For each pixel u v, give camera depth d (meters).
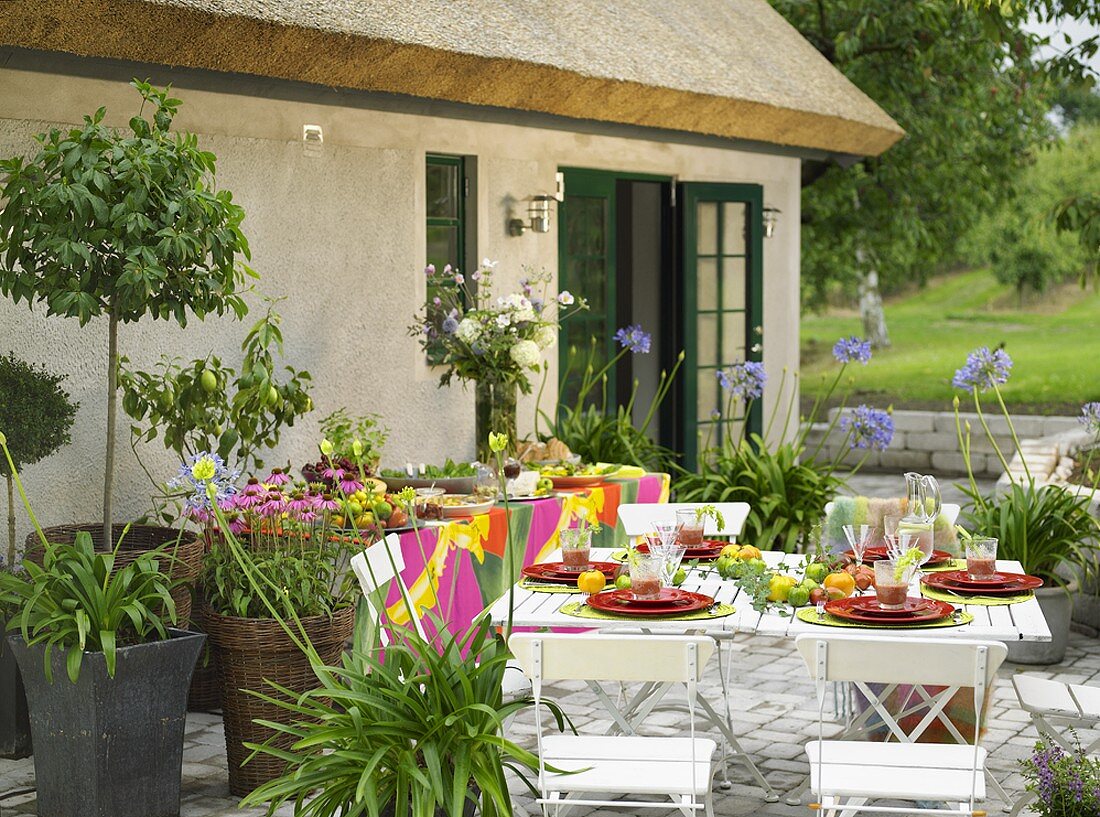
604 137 9.72
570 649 4.05
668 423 11.00
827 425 15.06
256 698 5.18
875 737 5.26
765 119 10.11
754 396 9.11
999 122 15.70
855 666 4.00
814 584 4.84
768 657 7.43
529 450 7.98
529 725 6.13
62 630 4.84
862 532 5.14
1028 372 24.81
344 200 7.58
